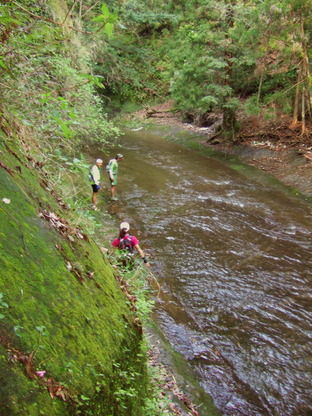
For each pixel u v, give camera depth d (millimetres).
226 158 16531
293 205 11383
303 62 14352
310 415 4547
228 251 8539
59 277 2416
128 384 2637
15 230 2283
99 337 2490
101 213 9758
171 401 3865
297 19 13820
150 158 16719
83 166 3834
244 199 11852
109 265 3893
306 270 7805
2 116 3254
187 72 15812
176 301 6648
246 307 6570
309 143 15289
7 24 2238
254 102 15992
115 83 27500
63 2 10016
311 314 6426
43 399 1688
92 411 2027
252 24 14305
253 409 4586
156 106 26984
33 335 1860
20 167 3061
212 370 5152
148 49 27828
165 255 8250
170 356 5043
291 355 5496
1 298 1783
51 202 3240
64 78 7355
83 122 8422
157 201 11531
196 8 16016
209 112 21500
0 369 1563
